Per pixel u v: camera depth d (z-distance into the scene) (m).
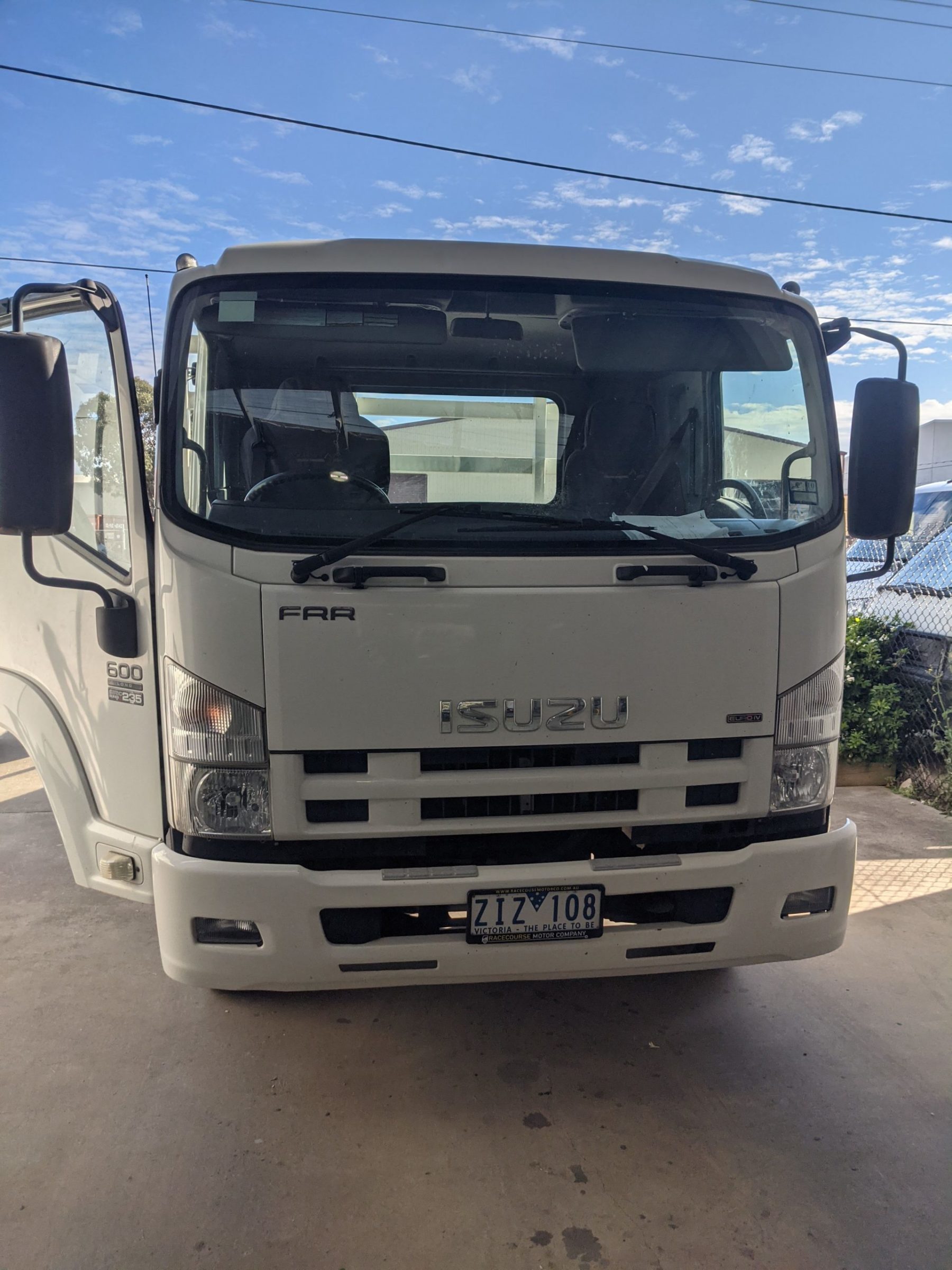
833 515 2.66
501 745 2.37
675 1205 2.34
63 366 2.24
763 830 2.59
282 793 2.32
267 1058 2.96
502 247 2.58
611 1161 2.50
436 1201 2.35
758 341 2.77
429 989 3.41
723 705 2.48
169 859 2.39
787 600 2.51
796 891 2.58
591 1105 2.74
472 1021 3.20
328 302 2.55
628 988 3.44
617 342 2.73
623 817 2.47
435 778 2.36
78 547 2.90
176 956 2.41
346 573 2.28
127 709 2.67
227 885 2.33
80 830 2.92
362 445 2.60
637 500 2.74
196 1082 2.83
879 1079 2.88
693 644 2.44
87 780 2.93
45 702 3.08
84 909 4.07
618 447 2.77
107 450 2.69
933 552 6.52
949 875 4.46
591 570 2.40
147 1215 2.29
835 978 3.52
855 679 5.93
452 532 2.38
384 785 2.34
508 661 2.35
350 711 2.31
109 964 3.56
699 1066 2.95
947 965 3.62
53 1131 2.59
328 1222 2.27
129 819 2.74
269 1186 2.39
